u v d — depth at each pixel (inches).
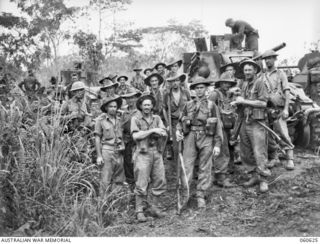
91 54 623.8
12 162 239.3
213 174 273.6
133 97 275.9
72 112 273.6
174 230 224.5
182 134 251.0
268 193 249.9
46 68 582.6
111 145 248.7
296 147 325.1
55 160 239.6
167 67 315.9
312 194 244.8
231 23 416.2
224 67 301.6
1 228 217.9
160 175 240.5
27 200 228.1
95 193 238.4
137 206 237.9
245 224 224.5
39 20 627.8
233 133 262.5
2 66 339.0
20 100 273.4
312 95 364.8
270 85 269.7
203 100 247.6
